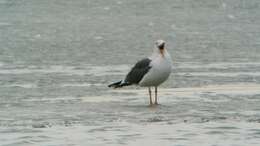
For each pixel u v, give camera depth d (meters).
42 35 48.53
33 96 22.61
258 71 28.72
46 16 68.88
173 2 80.94
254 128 17.00
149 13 72.38
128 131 16.77
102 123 17.84
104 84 25.41
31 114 19.33
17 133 16.62
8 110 20.03
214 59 33.44
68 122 18.05
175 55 35.38
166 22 62.22
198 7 76.69
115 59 33.69
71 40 44.62
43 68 30.12
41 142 15.59
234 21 61.06
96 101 21.66
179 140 15.66
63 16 69.12
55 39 45.25
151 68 20.75
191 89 24.02
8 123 17.97
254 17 64.75
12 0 81.88
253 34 48.12
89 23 62.00
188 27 56.16
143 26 58.41
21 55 35.31
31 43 41.84
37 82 25.83
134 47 39.66
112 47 39.56
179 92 23.39
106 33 51.06
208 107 20.28
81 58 34.09
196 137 15.96
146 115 19.03
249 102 21.11
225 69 29.48
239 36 46.56
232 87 24.31
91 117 18.78
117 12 73.75
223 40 43.69
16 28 54.56
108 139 15.82
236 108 20.03
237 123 17.69
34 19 65.31
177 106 20.55
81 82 25.83
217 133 16.42
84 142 15.54
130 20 65.12
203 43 41.84
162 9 75.62
